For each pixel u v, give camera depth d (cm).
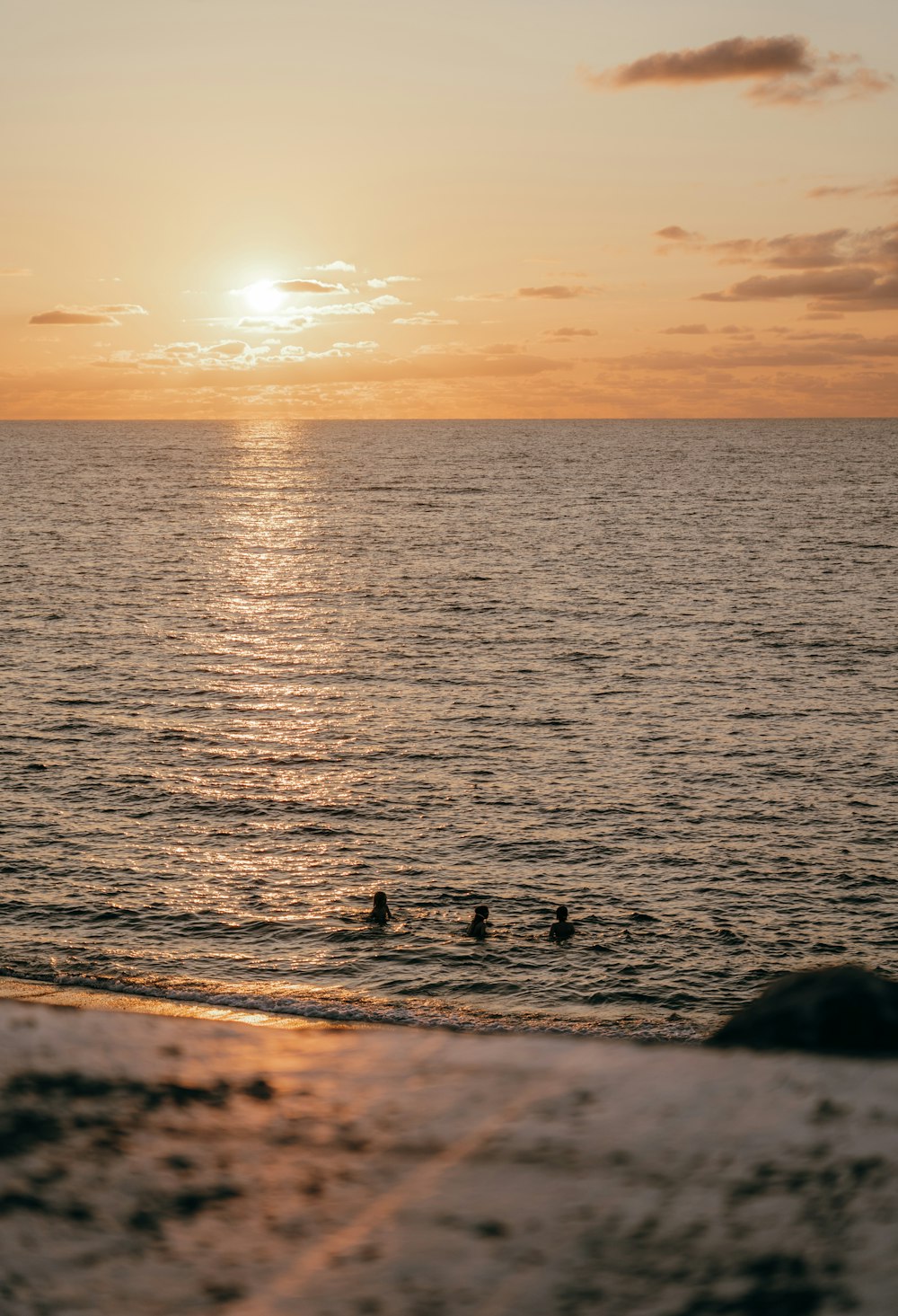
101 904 2947
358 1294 244
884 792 3872
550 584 8694
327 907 2956
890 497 16638
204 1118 327
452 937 2791
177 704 5062
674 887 3092
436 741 4503
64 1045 376
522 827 3544
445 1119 326
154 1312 236
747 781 3994
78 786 3903
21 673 5591
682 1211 272
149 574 9256
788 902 2994
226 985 2528
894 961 2678
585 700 5156
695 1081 344
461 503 16000
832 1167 283
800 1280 238
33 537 11631
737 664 5888
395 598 8075
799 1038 375
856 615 7281
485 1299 237
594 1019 2398
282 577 9181
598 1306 236
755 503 15662
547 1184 280
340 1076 357
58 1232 267
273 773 4084
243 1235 266
